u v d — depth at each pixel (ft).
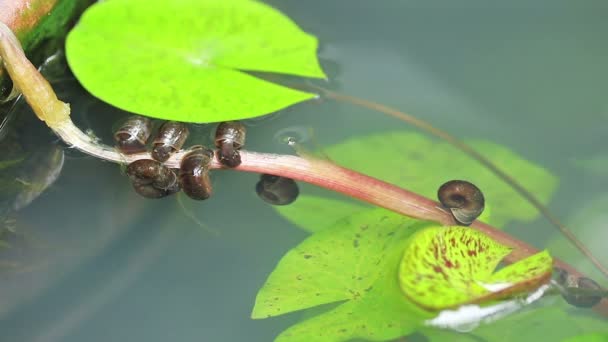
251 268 3.18
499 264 3.18
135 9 3.28
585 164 3.30
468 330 3.10
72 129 3.23
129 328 3.12
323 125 3.33
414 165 3.29
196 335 3.11
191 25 3.28
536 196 3.26
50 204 3.22
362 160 3.29
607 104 3.37
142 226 3.21
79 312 3.13
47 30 3.34
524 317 3.11
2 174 3.25
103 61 3.23
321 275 3.13
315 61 3.28
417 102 3.37
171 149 3.20
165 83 3.22
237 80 3.24
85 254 3.18
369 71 3.41
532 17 3.49
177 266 3.18
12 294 3.14
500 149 3.32
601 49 3.45
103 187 3.24
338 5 3.49
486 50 3.44
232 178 3.27
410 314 3.09
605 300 3.13
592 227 3.23
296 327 3.09
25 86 3.16
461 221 3.18
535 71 3.42
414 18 3.49
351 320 3.09
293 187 3.25
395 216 3.21
